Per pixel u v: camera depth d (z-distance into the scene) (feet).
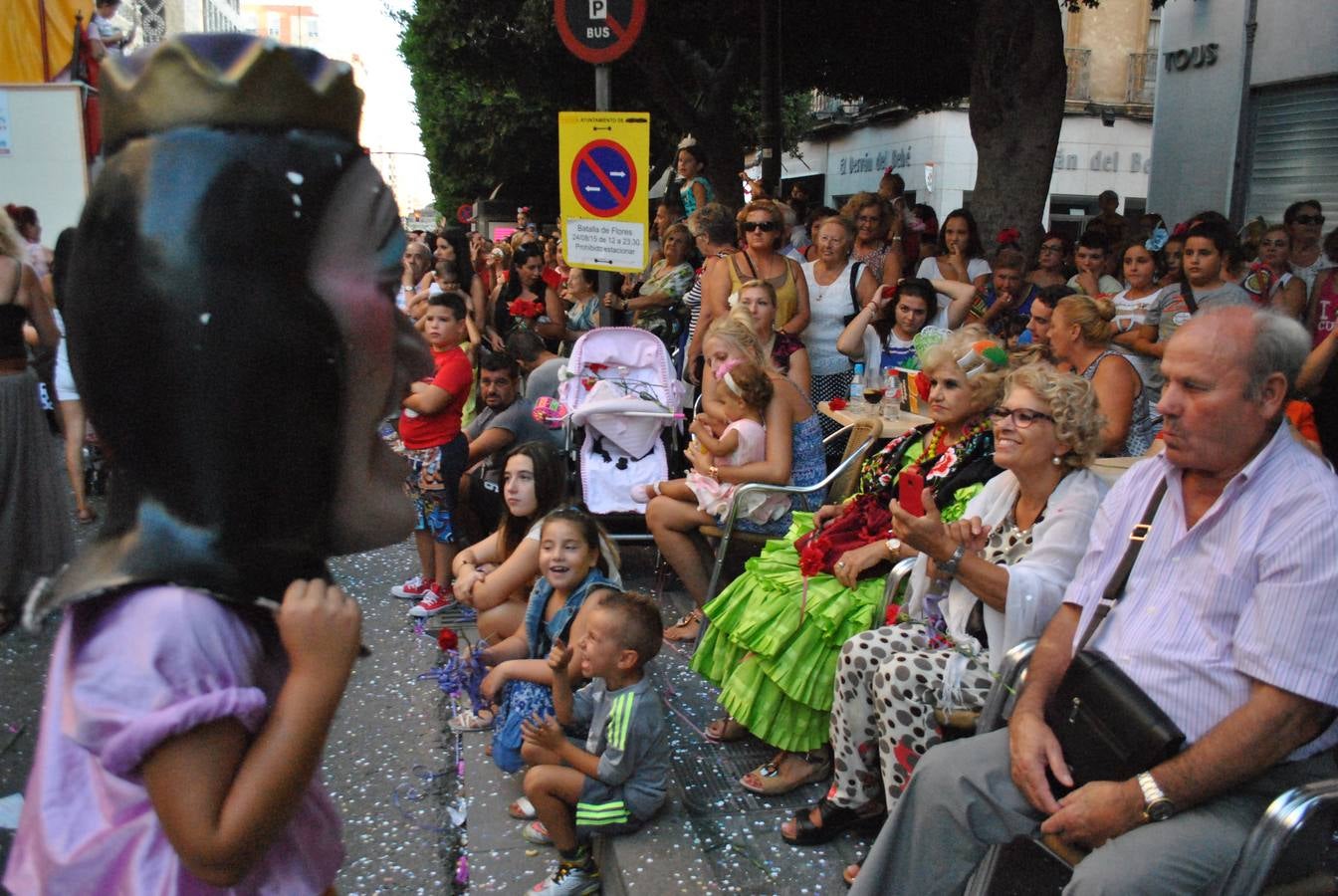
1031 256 28.78
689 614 15.79
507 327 27.86
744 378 13.98
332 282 4.10
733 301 17.24
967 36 42.80
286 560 4.18
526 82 60.80
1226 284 18.12
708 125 51.85
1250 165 40.52
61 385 20.98
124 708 3.84
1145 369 18.51
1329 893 7.20
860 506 12.12
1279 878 7.22
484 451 17.19
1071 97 78.64
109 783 4.19
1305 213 23.30
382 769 12.39
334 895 5.18
